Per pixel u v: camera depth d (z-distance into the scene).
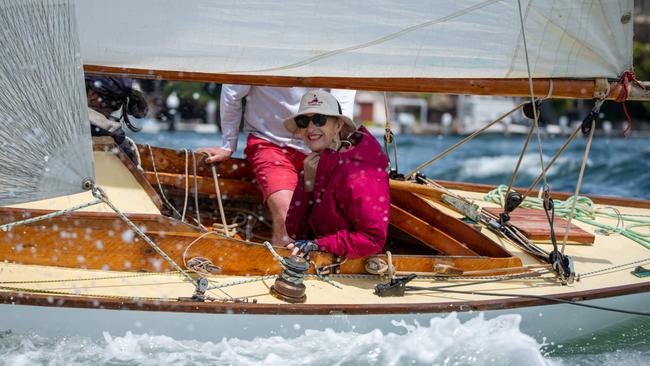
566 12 13.92
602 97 14.53
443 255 15.39
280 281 12.73
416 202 16.23
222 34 13.74
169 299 12.15
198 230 13.23
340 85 14.50
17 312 11.80
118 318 11.92
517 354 12.86
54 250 12.88
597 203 21.16
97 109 16.47
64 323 11.84
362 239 13.36
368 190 13.38
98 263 12.96
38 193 11.82
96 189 12.09
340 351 12.33
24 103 11.56
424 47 14.00
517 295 13.42
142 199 13.84
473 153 48.19
